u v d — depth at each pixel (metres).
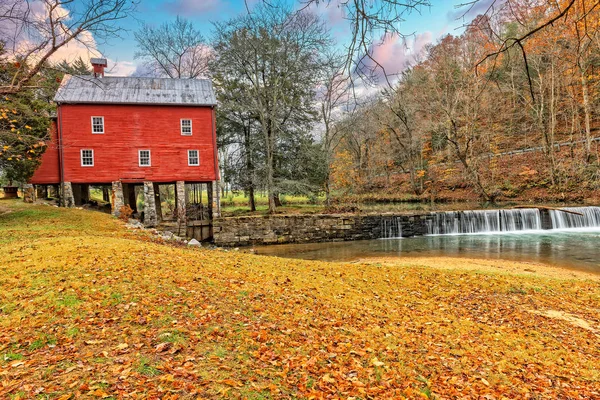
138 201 42.50
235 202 41.12
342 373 4.62
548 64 31.31
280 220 23.70
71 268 7.55
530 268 14.62
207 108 25.00
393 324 6.82
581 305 8.62
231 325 5.57
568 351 6.11
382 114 38.97
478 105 33.97
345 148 43.59
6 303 5.71
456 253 18.58
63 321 5.12
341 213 25.69
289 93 31.52
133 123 23.84
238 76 31.22
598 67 29.84
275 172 31.36
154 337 4.82
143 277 7.30
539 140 37.59
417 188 41.19
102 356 4.23
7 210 19.61
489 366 5.36
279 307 6.81
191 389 3.67
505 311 8.04
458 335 6.50
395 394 4.30
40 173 23.22
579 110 35.81
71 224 16.42
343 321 6.65
